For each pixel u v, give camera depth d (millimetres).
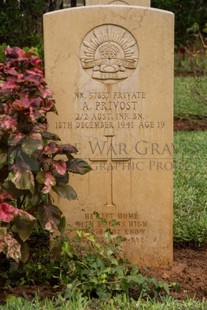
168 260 5641
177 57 18594
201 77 15320
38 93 4961
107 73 5402
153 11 5324
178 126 12047
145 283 5016
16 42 13438
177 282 5367
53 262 5270
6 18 13320
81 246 5445
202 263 5836
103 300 4836
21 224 4867
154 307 4672
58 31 5352
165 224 5598
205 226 6305
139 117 5461
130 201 5578
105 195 5566
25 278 5277
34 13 13547
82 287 4973
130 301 4891
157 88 5422
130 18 5340
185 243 6227
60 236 5277
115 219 5477
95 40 5367
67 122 5465
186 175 7883
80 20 5344
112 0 7902
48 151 4898
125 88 5426
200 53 17547
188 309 4699
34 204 4887
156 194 5566
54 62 5391
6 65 5113
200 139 10242
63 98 5438
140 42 5367
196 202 6969
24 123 4844
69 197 4941
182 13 19328
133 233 5613
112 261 5098
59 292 4977
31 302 4793
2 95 4969
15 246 4633
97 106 5449
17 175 4746
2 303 4918
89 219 5590
